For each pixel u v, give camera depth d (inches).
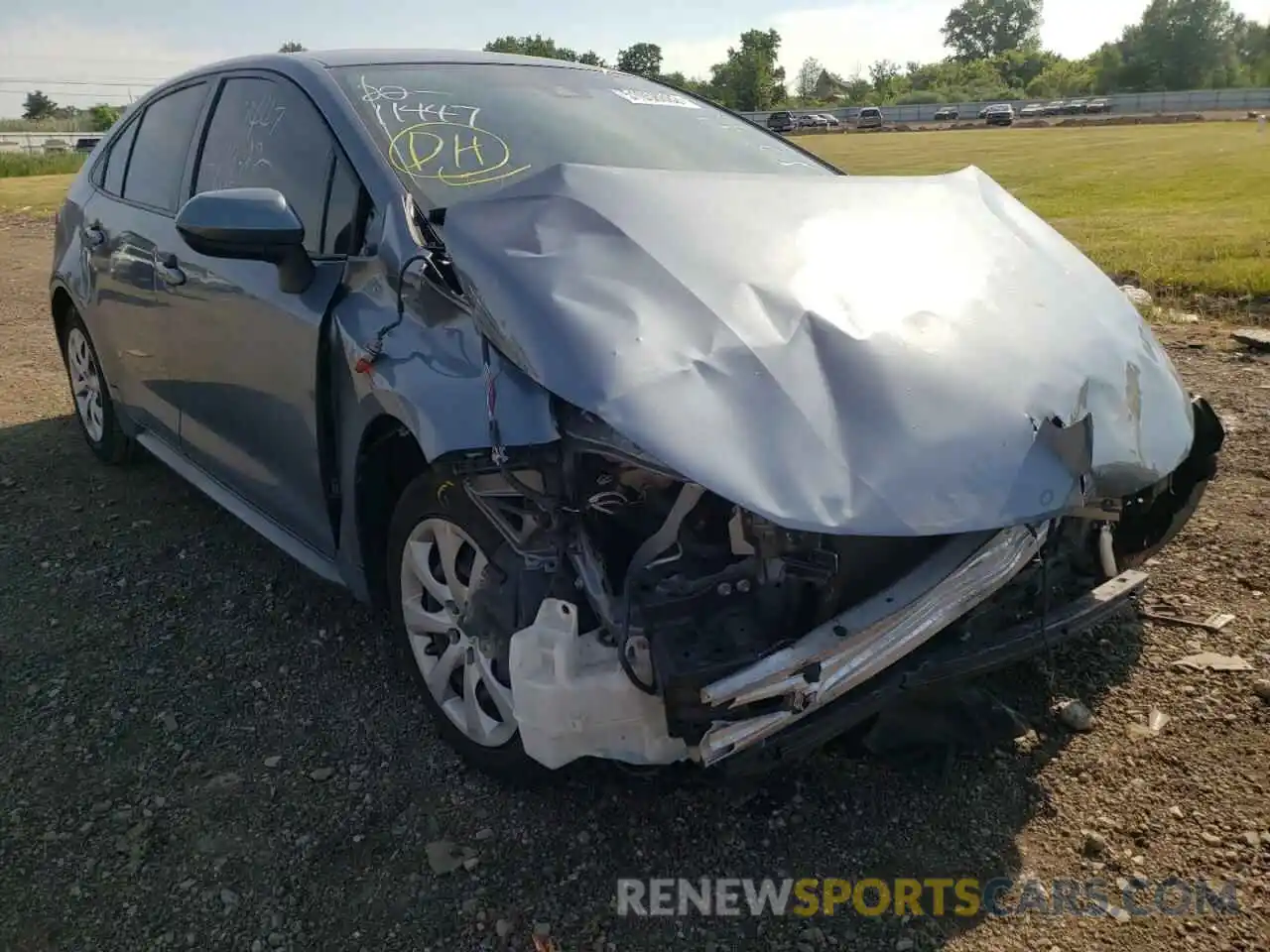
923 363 95.3
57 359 281.1
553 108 141.9
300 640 136.0
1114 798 104.1
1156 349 121.4
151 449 175.6
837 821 102.0
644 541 94.7
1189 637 130.3
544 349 89.9
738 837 100.4
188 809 105.9
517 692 90.0
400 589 114.1
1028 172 898.7
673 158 138.6
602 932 90.4
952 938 89.0
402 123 128.6
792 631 91.1
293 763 112.6
